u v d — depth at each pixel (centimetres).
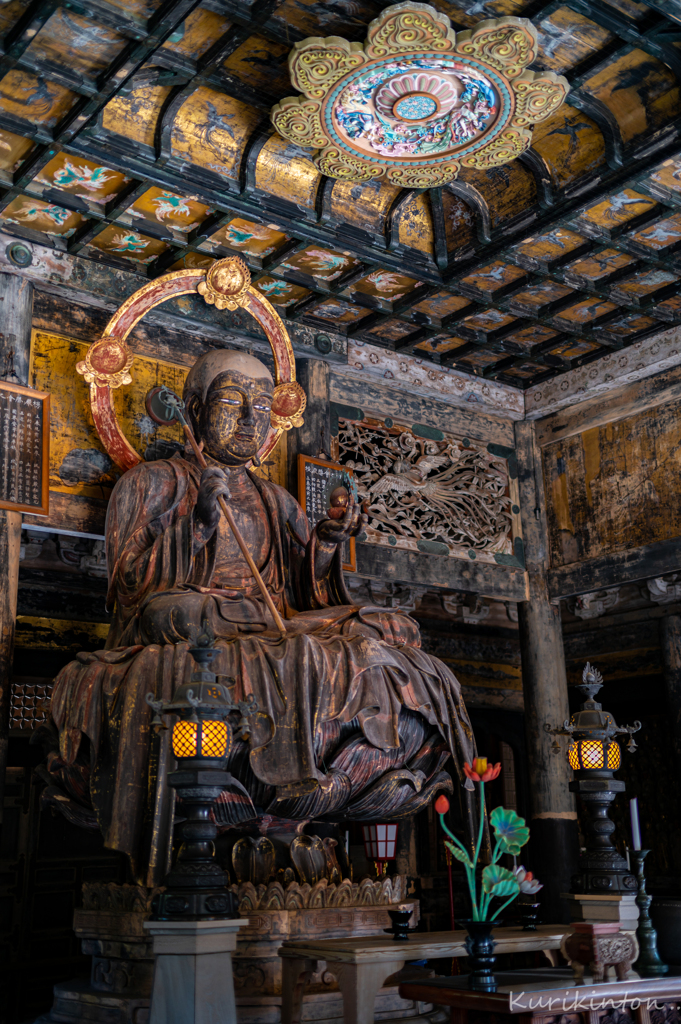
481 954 378
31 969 938
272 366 876
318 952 448
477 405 994
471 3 561
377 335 927
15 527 695
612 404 956
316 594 722
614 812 1220
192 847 437
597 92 637
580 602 1059
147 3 545
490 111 614
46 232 756
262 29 570
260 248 795
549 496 1003
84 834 1013
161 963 412
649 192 696
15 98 613
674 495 893
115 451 750
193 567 676
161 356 819
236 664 593
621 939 425
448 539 942
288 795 576
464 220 774
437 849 1219
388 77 583
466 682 1271
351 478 880
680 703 1094
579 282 826
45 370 755
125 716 574
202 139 686
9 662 674
